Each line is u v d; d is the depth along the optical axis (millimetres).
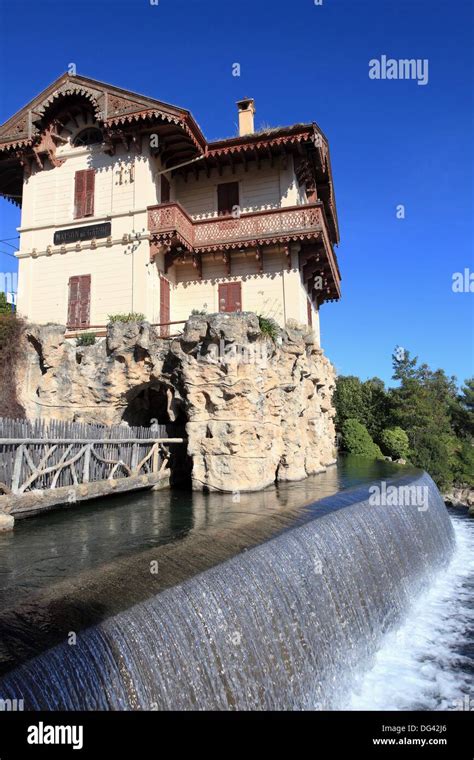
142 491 19344
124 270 24781
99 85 25406
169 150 26688
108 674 5832
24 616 6316
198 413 19531
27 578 8195
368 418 49312
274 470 20734
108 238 25219
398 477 23328
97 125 26312
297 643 9344
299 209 24953
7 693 4684
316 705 9266
